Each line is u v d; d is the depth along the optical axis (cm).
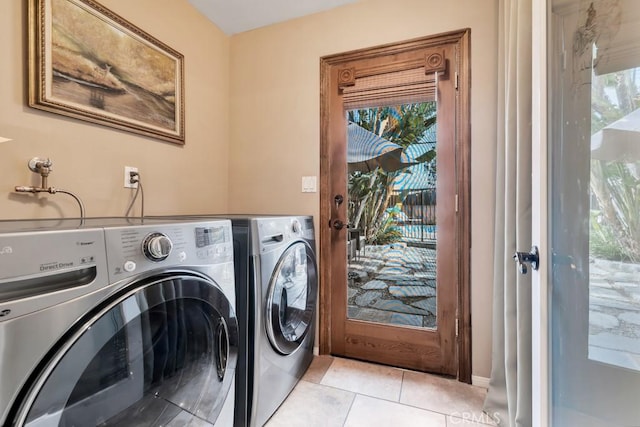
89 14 135
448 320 176
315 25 204
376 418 139
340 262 200
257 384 127
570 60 85
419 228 185
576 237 81
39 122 120
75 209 132
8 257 54
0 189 109
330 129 202
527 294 107
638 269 59
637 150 59
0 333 52
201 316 98
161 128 172
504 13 144
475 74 168
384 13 188
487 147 165
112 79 145
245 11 202
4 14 109
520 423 108
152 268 79
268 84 218
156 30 170
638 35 60
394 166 191
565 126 87
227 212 227
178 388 92
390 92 188
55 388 60
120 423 75
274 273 137
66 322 61
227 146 228
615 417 66
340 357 198
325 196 202
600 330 72
